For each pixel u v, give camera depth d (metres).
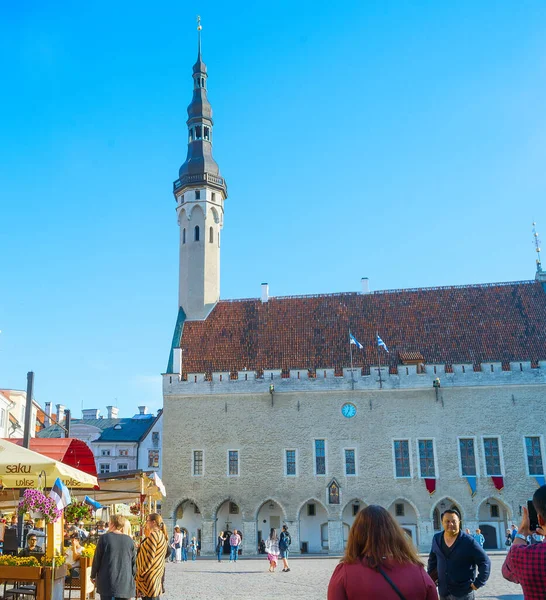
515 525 46.88
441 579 9.94
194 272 62.94
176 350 56.84
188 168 65.50
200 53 69.88
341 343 57.31
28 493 15.16
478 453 51.31
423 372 53.53
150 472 30.19
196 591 23.61
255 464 53.25
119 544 11.89
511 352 54.34
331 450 52.81
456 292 60.19
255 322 60.44
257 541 52.03
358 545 5.99
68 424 33.88
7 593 14.95
